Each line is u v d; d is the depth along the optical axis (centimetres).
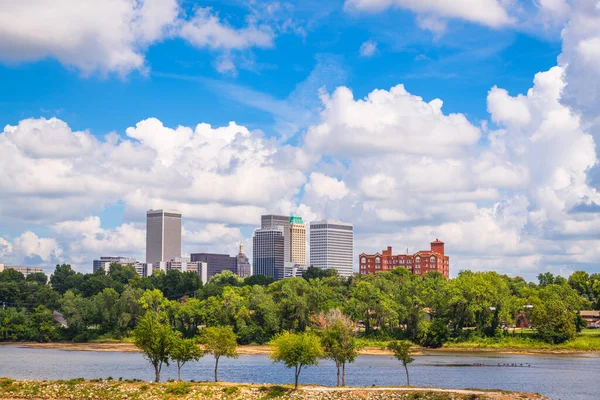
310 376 19662
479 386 17350
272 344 15225
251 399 14062
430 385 17525
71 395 14875
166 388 14825
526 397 13750
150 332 15700
